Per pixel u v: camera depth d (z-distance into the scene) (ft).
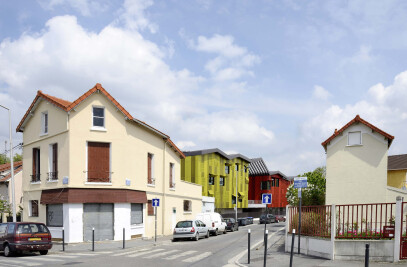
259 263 47.14
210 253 59.82
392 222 44.04
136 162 87.40
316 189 122.01
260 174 243.60
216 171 171.83
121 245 72.64
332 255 45.93
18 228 56.44
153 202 78.43
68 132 77.97
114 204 79.97
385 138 77.66
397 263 41.47
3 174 124.77
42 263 48.01
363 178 78.64
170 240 86.79
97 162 80.07
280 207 260.83
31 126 90.53
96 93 80.89
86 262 48.88
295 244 56.13
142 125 89.66
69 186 76.64
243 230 135.95
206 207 145.38
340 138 81.87
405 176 116.78
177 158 115.44
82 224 76.95
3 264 47.09
